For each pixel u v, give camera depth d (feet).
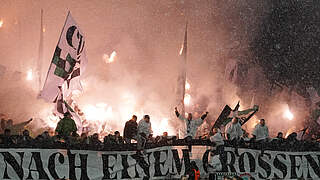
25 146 122.52
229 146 139.54
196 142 137.59
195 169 131.75
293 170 144.87
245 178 134.31
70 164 125.59
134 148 132.46
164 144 135.44
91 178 126.82
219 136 137.49
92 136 130.21
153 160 133.49
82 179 126.00
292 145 146.20
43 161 123.44
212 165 135.64
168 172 134.41
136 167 131.54
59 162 124.67
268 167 142.51
